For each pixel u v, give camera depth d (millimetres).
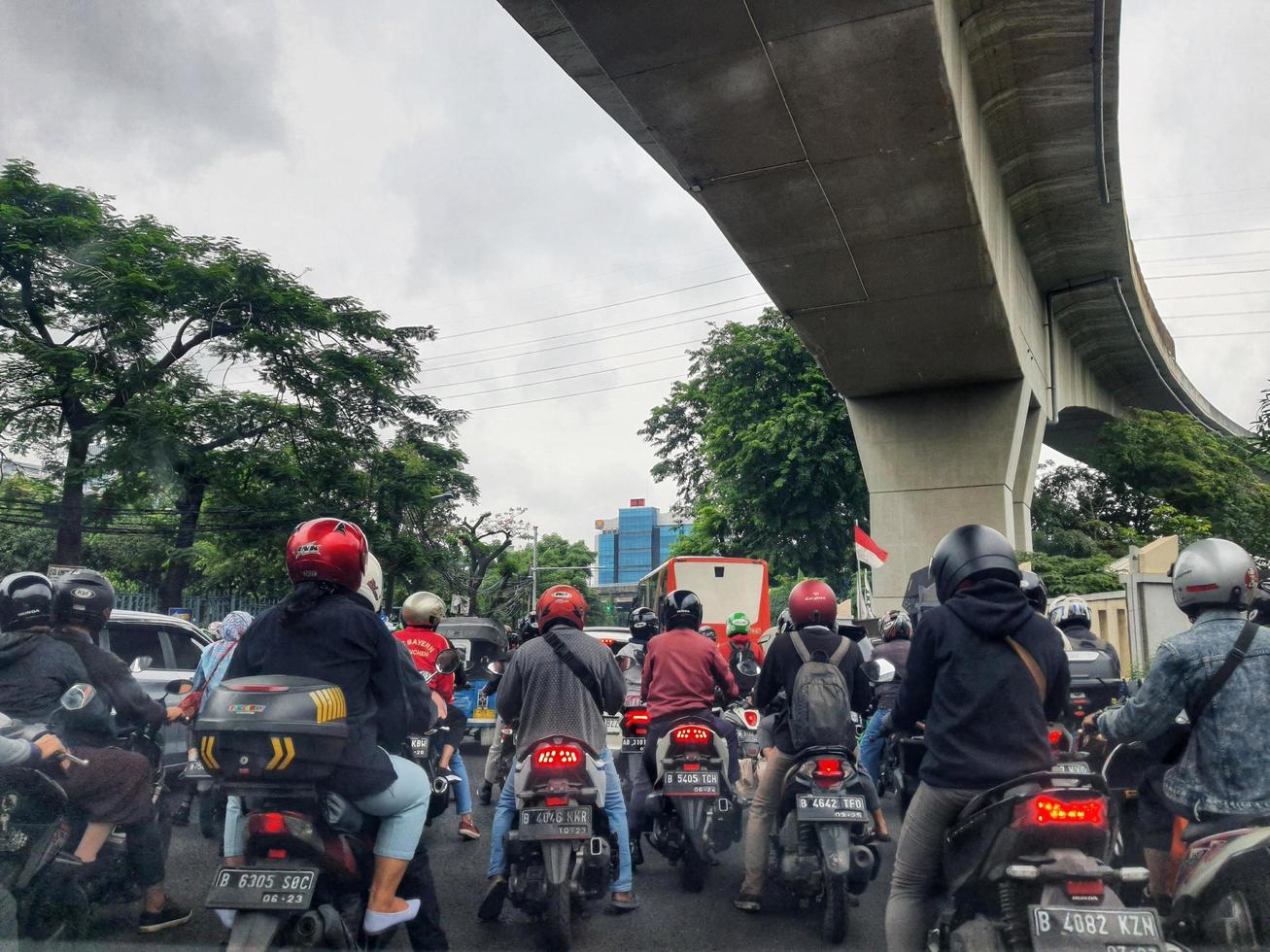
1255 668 3510
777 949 4699
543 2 11883
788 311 20141
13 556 34938
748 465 33312
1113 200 22734
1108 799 3057
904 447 26016
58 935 4062
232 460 28125
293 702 3045
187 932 4703
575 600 5152
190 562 29953
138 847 4613
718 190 15305
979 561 3586
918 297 19406
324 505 29703
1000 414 25250
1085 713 6004
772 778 5367
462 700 12594
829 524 32344
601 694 4973
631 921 5195
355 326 30922
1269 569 5125
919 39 12047
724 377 34844
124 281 24812
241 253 28500
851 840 5043
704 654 6102
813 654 5332
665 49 12203
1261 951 3133
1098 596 14617
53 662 4336
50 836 3932
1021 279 24953
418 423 36375
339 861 3209
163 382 26859
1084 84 17297
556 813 4566
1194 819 3527
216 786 3117
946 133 13883
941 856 3492
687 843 5805
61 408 26031
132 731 4820
